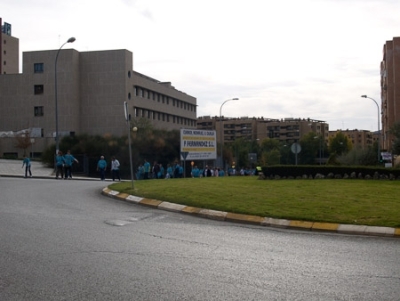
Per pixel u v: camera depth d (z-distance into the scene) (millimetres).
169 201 14438
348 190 16328
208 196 14742
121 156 51594
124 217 12195
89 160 47469
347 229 10562
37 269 6965
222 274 6801
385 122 78750
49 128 69375
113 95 69500
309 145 104062
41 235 9508
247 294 5871
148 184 19141
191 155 40844
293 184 18781
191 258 7770
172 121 89438
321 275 6809
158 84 81312
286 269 7137
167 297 5730
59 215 12234
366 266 7379
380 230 10312
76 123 69250
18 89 70812
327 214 11766
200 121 151375
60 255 7828
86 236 9500
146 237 9570
